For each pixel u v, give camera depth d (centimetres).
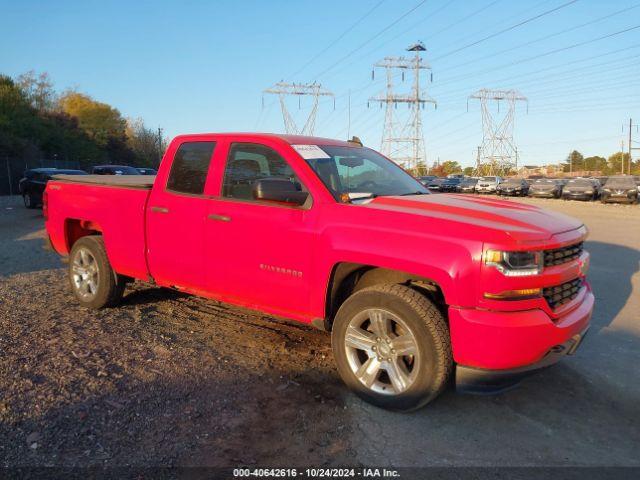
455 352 326
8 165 3444
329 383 396
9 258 891
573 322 343
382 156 520
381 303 349
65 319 534
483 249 315
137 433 320
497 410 360
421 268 330
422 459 300
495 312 317
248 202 421
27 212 1877
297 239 386
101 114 7456
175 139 490
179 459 294
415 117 7062
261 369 419
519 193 4144
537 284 322
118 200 521
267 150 425
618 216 1911
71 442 307
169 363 425
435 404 367
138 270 511
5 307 572
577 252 371
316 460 297
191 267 459
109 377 395
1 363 413
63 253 622
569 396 384
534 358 322
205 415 343
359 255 352
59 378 390
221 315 559
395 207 369
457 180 5038
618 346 488
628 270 834
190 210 455
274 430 328
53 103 6869
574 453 309
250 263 416
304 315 394
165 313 561
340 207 376
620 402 376
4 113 4494
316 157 419
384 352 353
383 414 351
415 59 7025
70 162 4953
